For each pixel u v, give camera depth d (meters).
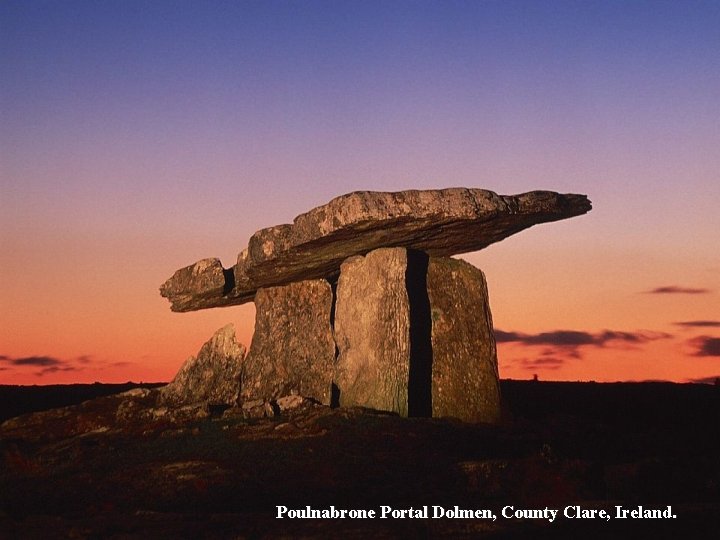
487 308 31.17
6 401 41.94
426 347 30.48
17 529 17.73
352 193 27.88
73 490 21.67
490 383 30.41
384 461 22.66
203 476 21.77
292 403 30.06
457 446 24.19
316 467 22.17
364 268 31.05
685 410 33.06
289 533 17.03
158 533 17.12
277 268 32.03
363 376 30.36
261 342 34.16
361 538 16.67
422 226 28.42
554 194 29.39
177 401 34.28
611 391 40.94
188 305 36.88
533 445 24.34
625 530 17.02
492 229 30.02
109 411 32.97
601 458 22.92
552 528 17.23
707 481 21.14
